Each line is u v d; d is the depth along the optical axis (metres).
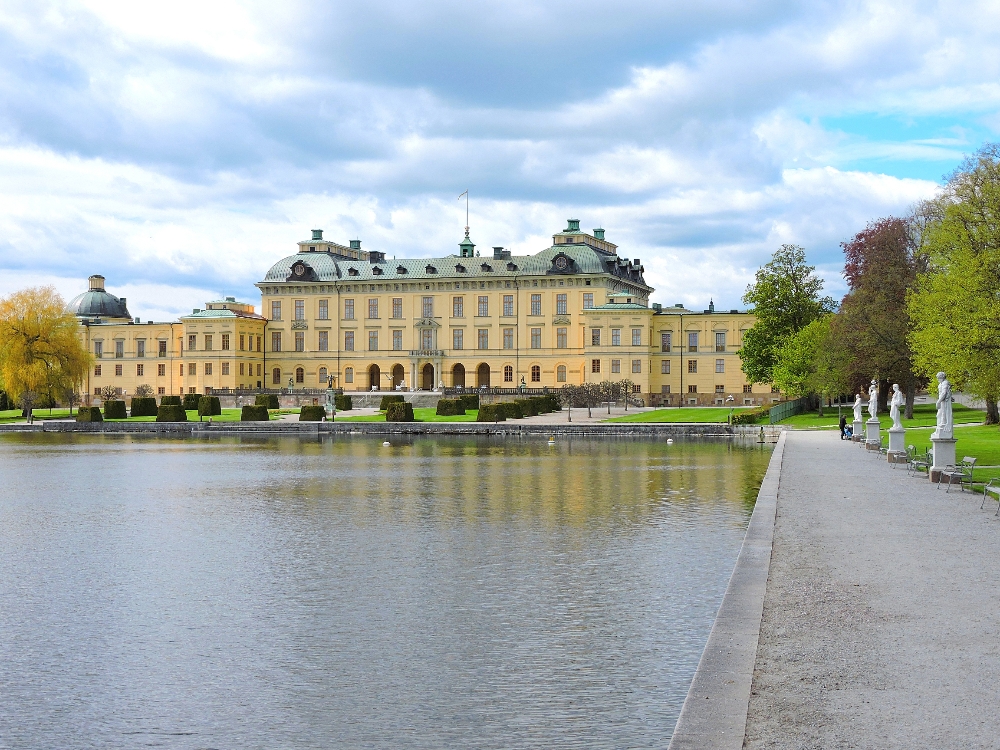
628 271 183.88
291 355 183.25
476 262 176.88
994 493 37.97
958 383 63.97
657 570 28.56
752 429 99.81
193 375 177.25
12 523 39.16
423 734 16.39
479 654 20.66
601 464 65.94
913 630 17.78
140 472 62.16
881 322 94.19
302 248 189.38
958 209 68.62
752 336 127.88
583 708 17.41
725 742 12.77
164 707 17.88
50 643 21.91
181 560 31.00
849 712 13.73
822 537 27.78
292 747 16.00
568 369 169.50
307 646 21.47
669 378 163.00
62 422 123.69
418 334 177.12
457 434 109.88
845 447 68.69
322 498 46.78
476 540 34.03
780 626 18.20
